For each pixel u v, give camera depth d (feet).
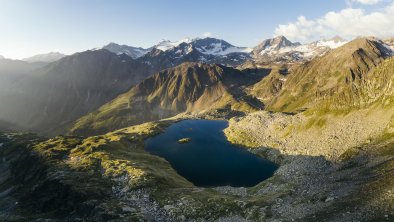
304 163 429.79
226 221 292.40
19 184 489.26
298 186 334.44
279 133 631.56
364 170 295.89
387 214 190.39
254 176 469.98
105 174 446.60
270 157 546.67
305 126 576.20
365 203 217.56
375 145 359.66
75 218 322.55
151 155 599.57
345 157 368.68
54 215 344.28
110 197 370.12
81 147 595.47
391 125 381.60
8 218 354.74
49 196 393.29
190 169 531.09
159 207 341.00
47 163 513.04
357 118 472.44
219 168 525.34
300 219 236.43
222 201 328.70
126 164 478.18
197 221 304.09
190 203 335.26
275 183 384.27
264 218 273.54
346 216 209.26
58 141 652.89
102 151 568.82
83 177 433.48
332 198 253.85
